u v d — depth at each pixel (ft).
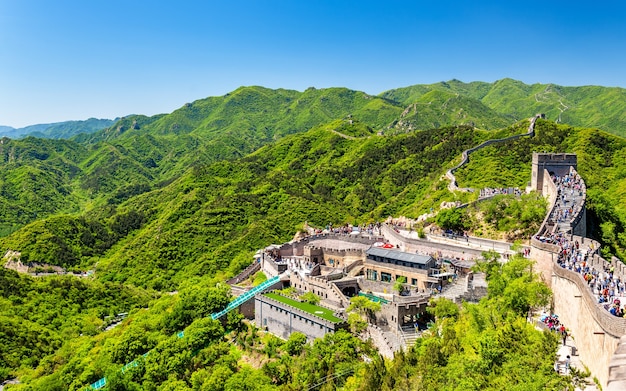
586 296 182.39
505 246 381.81
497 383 169.17
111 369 339.36
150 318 451.53
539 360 170.91
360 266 421.18
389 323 313.73
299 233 618.85
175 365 335.88
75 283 611.88
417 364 219.41
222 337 373.61
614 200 517.14
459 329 249.75
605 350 157.17
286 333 356.59
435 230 456.04
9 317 506.89
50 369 412.77
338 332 301.63
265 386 274.16
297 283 414.00
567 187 402.31
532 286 235.81
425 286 366.22
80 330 510.17
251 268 529.45
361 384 231.71
